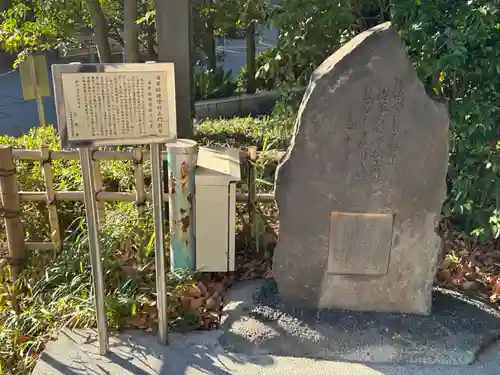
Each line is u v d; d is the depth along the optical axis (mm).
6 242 3949
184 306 3227
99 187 3871
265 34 10375
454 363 2922
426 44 3420
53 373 2754
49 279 3383
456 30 3371
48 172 3697
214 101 10312
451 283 3582
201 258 3484
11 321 3125
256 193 3824
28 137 5156
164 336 2965
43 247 3811
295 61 4312
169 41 4066
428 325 3096
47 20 6664
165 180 4074
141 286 3367
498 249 4008
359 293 3195
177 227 3375
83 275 3385
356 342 2990
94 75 2471
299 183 3004
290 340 3002
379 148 2920
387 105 2840
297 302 3240
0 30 6625
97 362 2832
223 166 3465
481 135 3633
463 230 4195
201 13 8836
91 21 7156
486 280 3621
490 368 2885
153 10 6168
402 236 3078
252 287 3455
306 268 3166
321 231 3088
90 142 2539
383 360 2939
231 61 15953
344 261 3135
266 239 3887
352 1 4059
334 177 2982
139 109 2553
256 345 2984
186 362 2861
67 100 2473
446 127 2883
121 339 3018
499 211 3664
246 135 6773
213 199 3348
